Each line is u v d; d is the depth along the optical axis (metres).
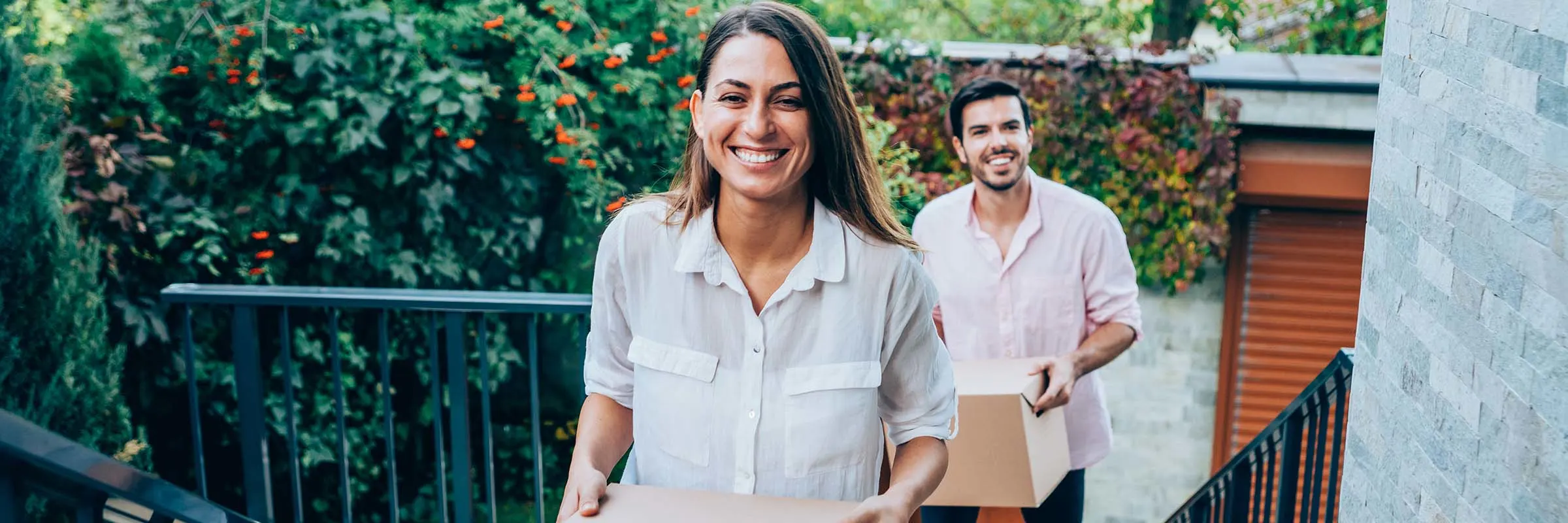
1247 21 6.95
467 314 4.66
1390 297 2.09
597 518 1.45
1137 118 5.29
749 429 1.59
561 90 4.54
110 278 3.95
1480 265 1.64
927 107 5.38
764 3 1.47
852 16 8.02
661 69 4.83
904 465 1.65
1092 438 3.19
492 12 4.49
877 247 1.57
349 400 4.49
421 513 4.77
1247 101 5.26
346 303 2.70
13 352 3.04
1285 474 3.02
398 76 4.32
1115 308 3.08
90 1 4.12
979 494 2.71
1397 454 2.02
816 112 1.46
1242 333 5.88
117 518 2.43
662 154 4.90
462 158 4.39
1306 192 5.45
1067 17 8.26
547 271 4.82
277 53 4.19
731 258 1.58
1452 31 1.77
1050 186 3.11
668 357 1.61
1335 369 2.68
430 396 4.66
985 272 3.13
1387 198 2.12
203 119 4.19
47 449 1.05
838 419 1.58
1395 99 2.09
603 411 1.75
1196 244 5.44
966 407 2.63
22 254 3.10
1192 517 3.75
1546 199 1.43
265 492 2.88
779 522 1.44
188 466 4.33
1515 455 1.51
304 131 4.15
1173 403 5.95
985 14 8.30
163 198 4.04
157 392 4.17
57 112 3.45
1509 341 1.54
